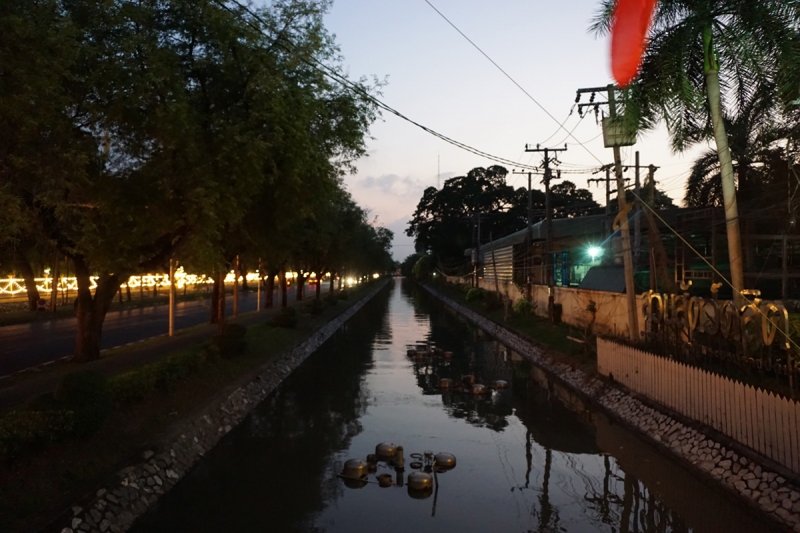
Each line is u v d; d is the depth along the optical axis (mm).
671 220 20547
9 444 6703
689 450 10078
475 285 55000
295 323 25672
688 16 11586
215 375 14266
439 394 16438
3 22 7961
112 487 7660
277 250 16891
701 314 11945
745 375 10477
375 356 23531
